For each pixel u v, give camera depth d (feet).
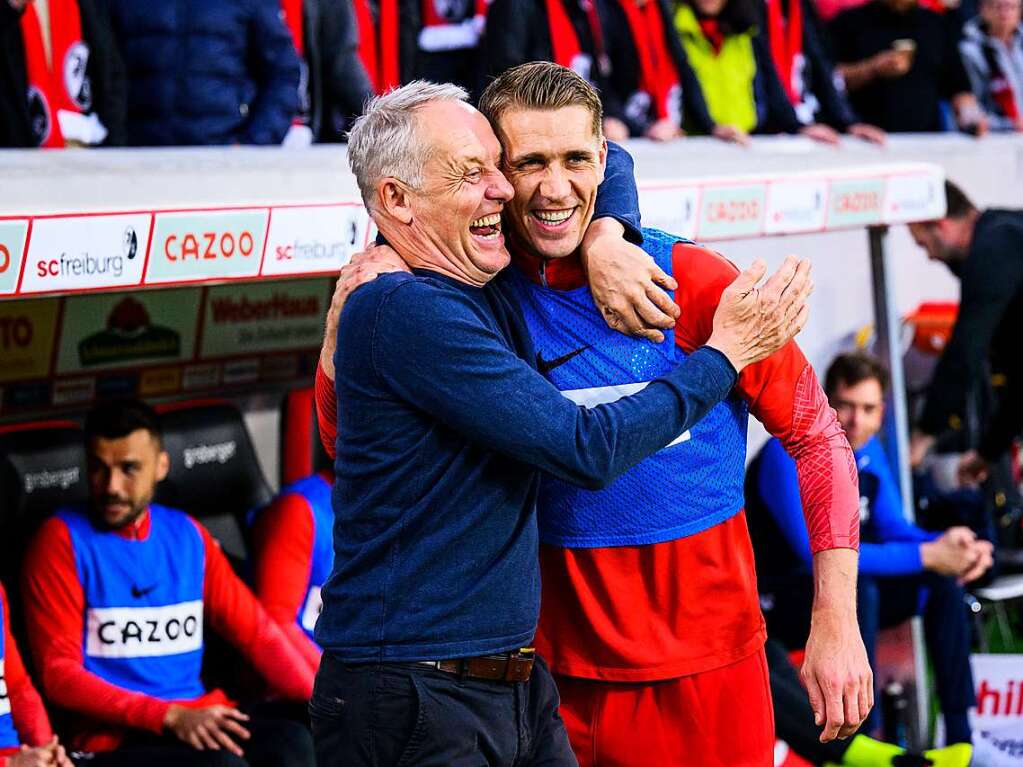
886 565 28.55
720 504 16.03
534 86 14.58
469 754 14.24
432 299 13.73
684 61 35.47
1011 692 30.01
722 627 16.12
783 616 28.04
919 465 36.32
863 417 29.27
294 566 25.84
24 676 21.98
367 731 14.12
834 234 35.04
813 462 15.72
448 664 14.06
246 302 29.01
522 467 14.28
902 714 29.96
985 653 35.88
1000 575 35.94
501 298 15.26
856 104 44.09
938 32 44.37
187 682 24.06
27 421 26.03
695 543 15.88
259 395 29.55
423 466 13.98
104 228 17.85
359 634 14.12
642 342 15.47
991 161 40.70
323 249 20.47
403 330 13.67
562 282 15.55
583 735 16.35
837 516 15.61
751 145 34.65
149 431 23.41
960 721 29.37
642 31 34.68
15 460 23.54
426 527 14.02
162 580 23.80
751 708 16.37
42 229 17.20
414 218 14.35
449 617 14.03
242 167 21.04
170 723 22.11
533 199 14.73
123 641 23.34
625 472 14.46
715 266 15.51
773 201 25.58
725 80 37.37
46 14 25.13
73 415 26.71
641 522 15.75
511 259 15.65
